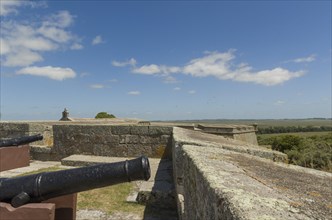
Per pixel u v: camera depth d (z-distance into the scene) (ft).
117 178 12.21
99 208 19.36
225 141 20.77
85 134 35.27
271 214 4.51
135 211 19.08
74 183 12.62
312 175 10.98
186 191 12.07
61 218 14.64
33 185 12.95
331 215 4.76
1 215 12.95
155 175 24.97
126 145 34.14
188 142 16.11
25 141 28.91
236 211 4.62
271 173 9.18
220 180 6.77
